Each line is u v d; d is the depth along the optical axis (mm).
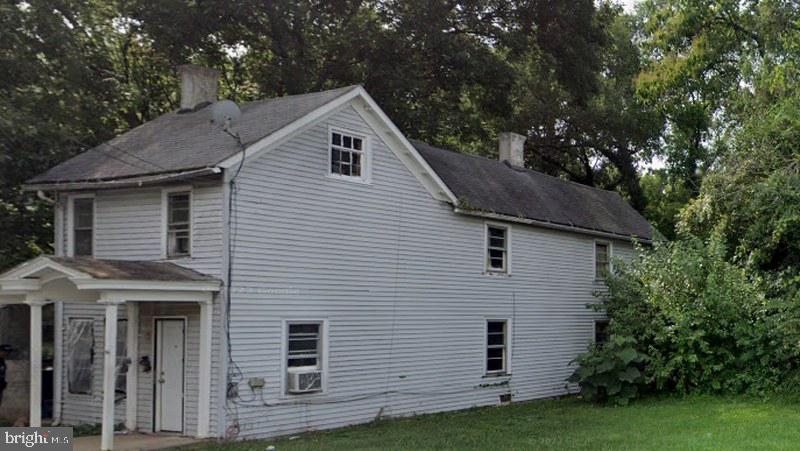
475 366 20047
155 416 14789
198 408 14078
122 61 27062
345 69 28328
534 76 35719
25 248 20422
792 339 17688
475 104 32375
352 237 16656
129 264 13820
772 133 20219
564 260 23781
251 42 28688
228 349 13930
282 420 14875
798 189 18922
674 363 19531
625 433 14773
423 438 14539
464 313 19781
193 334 14492
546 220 22422
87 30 24422
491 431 15477
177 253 14734
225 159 13867
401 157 18094
